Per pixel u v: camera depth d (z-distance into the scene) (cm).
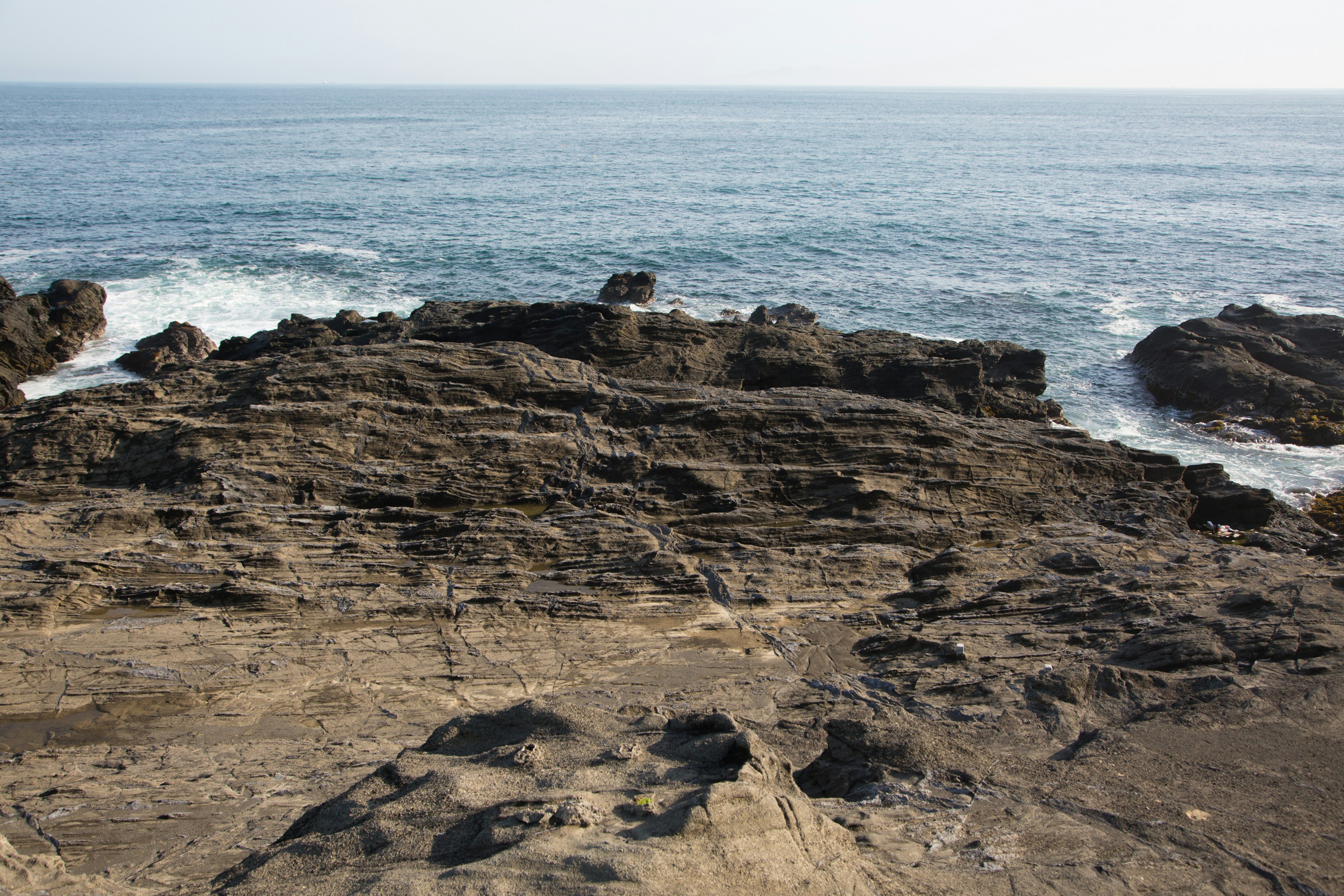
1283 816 919
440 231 6488
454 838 735
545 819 724
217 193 7906
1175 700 1165
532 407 2144
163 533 1748
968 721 1137
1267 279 5322
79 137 13562
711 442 2083
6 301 3878
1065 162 11850
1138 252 6038
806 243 6288
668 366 2644
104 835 1031
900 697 1290
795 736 1180
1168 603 1507
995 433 2245
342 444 1970
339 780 1149
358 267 5372
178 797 1113
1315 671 1206
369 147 13025
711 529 1923
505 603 1641
